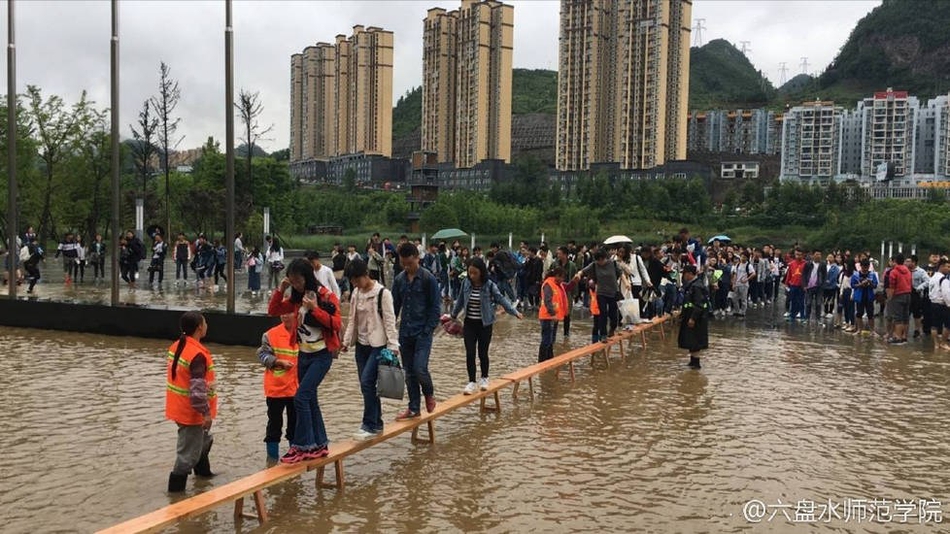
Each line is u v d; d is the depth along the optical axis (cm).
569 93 9662
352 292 725
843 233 5538
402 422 754
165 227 3969
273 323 1359
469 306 895
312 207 6825
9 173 1681
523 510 598
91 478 657
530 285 2066
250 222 4047
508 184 7750
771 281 2420
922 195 9650
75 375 1101
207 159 4981
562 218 6238
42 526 551
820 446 795
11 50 1694
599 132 9550
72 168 3934
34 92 3797
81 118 3894
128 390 1003
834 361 1333
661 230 6506
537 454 753
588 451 764
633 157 9106
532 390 1030
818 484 677
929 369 1262
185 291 2378
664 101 8906
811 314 2117
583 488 653
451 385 1080
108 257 3734
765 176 12519
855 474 706
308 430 629
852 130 12012
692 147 15262
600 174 7481
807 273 1959
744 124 14962
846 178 11219
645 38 8850
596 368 1251
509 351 1394
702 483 672
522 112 16038
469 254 2197
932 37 18025
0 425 825
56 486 636
